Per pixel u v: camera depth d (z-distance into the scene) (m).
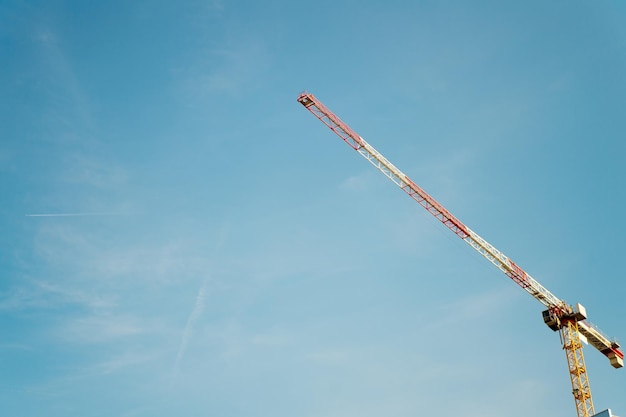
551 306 172.25
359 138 174.25
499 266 174.38
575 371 162.75
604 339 170.75
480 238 174.38
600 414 126.69
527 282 171.75
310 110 173.50
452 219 174.88
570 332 167.25
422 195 175.62
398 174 176.38
